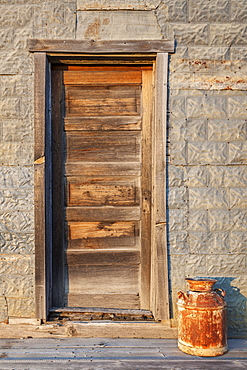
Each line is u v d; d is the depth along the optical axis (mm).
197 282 2506
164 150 2801
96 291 2943
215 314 2445
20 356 2404
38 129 2773
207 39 2840
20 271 2785
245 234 2840
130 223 2955
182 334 2510
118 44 2787
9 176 2799
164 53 2799
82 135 2961
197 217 2828
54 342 2658
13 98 2803
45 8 2793
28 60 2797
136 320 2832
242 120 2848
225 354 2488
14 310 2777
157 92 2801
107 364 2295
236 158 2846
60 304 2932
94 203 2955
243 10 2848
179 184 2826
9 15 2799
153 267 2871
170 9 2812
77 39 2791
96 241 2957
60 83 2951
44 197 2771
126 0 2811
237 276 2826
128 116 2957
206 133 2840
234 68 2854
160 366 2277
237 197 2844
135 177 2959
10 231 2793
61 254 2932
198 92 2836
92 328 2760
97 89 2963
